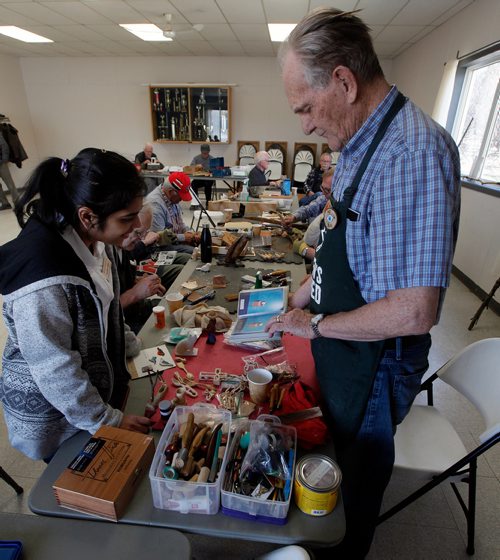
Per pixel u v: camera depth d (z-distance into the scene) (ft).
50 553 2.17
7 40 20.98
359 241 2.63
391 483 5.23
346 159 2.82
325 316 2.97
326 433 2.95
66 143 27.99
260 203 11.58
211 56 24.67
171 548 2.19
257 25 17.25
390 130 2.43
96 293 2.79
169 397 3.41
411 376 2.98
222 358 4.00
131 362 3.89
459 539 4.52
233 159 26.96
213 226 9.82
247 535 2.30
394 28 16.65
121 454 2.57
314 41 2.30
